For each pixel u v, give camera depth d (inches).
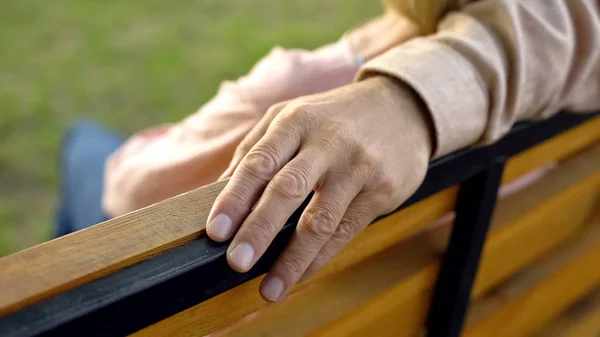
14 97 75.3
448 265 28.0
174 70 82.0
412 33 29.3
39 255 18.8
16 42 85.6
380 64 24.6
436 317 29.5
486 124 25.2
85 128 49.0
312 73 28.9
